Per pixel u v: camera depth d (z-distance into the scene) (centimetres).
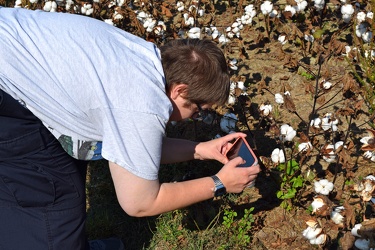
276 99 355
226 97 248
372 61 414
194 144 296
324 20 484
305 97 421
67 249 264
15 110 242
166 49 244
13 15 254
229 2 504
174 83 240
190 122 397
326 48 461
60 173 258
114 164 234
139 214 246
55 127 247
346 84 363
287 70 445
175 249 324
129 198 239
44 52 241
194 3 471
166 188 249
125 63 236
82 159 255
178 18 505
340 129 389
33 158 252
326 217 303
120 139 229
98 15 455
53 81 239
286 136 329
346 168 329
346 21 421
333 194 313
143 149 230
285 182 332
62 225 262
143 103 229
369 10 421
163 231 330
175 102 246
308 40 450
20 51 242
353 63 435
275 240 320
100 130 240
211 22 482
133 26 453
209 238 323
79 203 265
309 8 471
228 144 295
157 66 240
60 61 238
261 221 334
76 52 238
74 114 240
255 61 457
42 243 260
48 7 421
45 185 255
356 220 320
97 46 239
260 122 371
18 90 240
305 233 285
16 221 258
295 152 368
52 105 241
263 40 471
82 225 269
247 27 482
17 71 240
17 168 252
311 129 358
